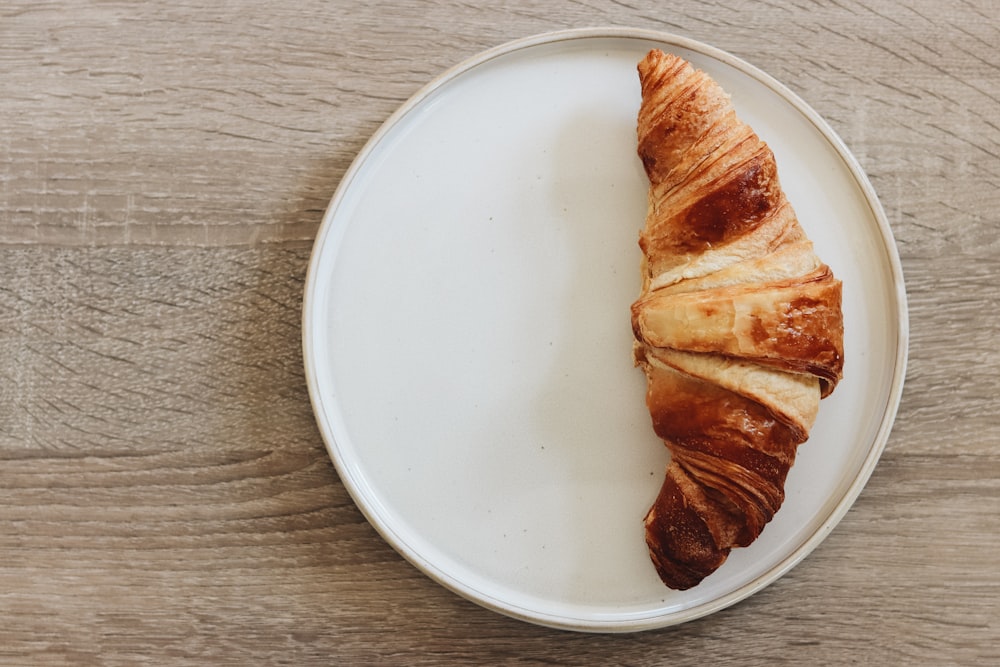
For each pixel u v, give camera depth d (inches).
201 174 20.3
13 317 20.2
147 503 20.1
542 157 19.8
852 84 20.2
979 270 20.1
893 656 19.9
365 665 20.1
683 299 18.3
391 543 19.3
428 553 19.6
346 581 20.1
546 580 19.5
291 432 20.1
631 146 19.8
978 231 20.1
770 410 18.3
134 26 20.3
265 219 20.2
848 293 19.6
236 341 20.2
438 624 20.1
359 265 19.7
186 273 20.2
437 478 19.7
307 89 20.3
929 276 20.1
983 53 20.2
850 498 19.2
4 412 20.1
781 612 20.0
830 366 18.3
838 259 19.6
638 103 19.8
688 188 18.6
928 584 19.9
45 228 20.3
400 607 20.1
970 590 19.9
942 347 20.0
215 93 20.3
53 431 20.1
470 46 20.3
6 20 20.4
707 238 18.5
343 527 20.1
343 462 19.4
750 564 19.4
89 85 20.3
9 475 20.1
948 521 19.9
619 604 19.5
